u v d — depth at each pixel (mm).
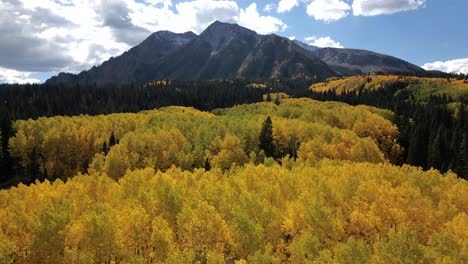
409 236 37312
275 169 70000
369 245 43344
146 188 57656
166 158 104500
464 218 47781
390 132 149250
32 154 119375
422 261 34844
